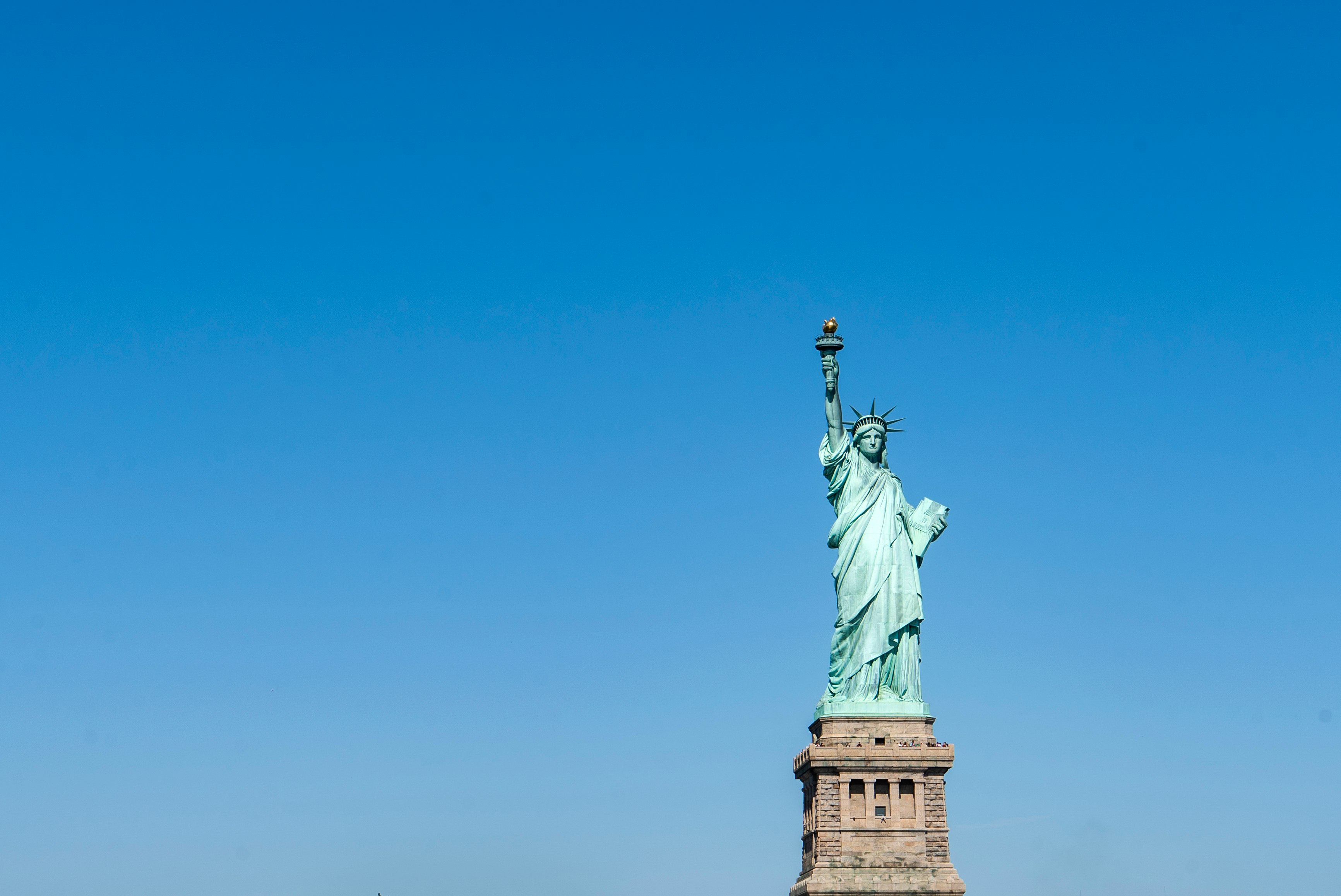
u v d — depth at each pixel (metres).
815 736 198.75
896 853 189.25
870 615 197.38
